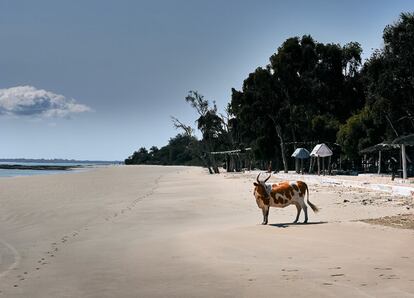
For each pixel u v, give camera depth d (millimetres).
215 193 29516
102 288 8164
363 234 11898
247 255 10109
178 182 46812
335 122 57812
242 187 34062
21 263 10781
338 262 9062
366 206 18734
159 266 9688
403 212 16672
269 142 63781
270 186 14781
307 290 7297
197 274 8750
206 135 81750
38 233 15562
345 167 65062
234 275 8477
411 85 42438
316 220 15516
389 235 11695
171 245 11969
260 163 80312
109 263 10344
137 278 8758
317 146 49531
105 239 13914
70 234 15156
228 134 84562
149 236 14156
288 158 68938
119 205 23984
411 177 40969
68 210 22000
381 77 42906
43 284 8672
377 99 44344
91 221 18219
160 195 29953
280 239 11664
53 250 12398
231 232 13000
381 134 49812
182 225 16500
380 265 8703
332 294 7027
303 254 9938
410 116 44031
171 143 191125
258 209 20203
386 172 53125
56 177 60938
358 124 51594
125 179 55656
